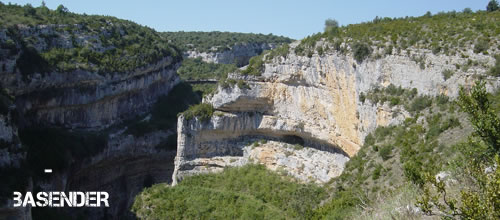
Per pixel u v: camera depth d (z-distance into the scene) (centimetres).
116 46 8412
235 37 15788
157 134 7988
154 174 7906
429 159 3109
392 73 4181
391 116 4050
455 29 3981
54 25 7500
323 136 5275
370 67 4378
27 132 6297
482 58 3466
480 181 1730
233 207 5141
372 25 4953
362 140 4506
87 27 8219
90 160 6738
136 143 7625
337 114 4981
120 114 8112
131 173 7675
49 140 6262
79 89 7081
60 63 6862
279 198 5156
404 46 4122
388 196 2820
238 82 5972
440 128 3394
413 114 3841
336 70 4869
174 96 9706
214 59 13750
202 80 11375
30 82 6325
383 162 3716
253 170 5934
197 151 6238
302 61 5362
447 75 3631
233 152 6231
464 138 3048
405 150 3494
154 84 9219
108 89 7550
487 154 1989
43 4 8375
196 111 6175
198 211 5175
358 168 3991
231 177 5891
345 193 3753
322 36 5300
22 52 6431
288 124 5725
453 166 2330
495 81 3266
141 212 5438
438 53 3797
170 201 5491
